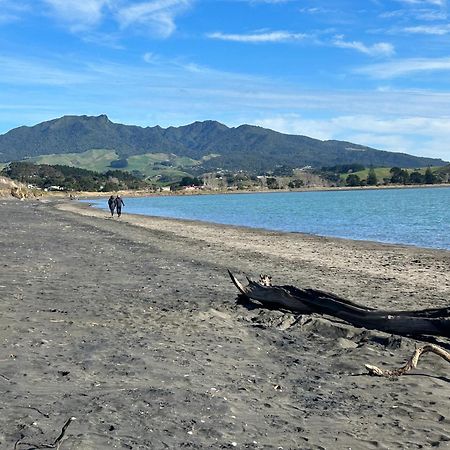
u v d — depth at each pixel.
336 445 5.07
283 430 5.39
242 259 21.70
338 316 10.17
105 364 7.23
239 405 6.01
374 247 26.92
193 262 20.34
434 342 9.11
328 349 8.73
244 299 11.77
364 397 6.47
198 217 61.03
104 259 20.42
